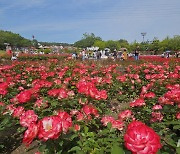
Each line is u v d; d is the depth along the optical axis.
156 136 1.49
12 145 3.92
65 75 7.59
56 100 4.01
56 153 2.04
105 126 3.16
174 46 53.62
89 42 105.50
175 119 3.01
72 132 2.41
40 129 1.84
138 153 1.42
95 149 2.20
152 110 3.72
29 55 27.14
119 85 7.21
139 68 9.61
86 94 3.76
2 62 19.72
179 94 3.01
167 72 8.78
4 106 4.04
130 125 1.77
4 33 95.31
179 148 1.69
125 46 73.19
